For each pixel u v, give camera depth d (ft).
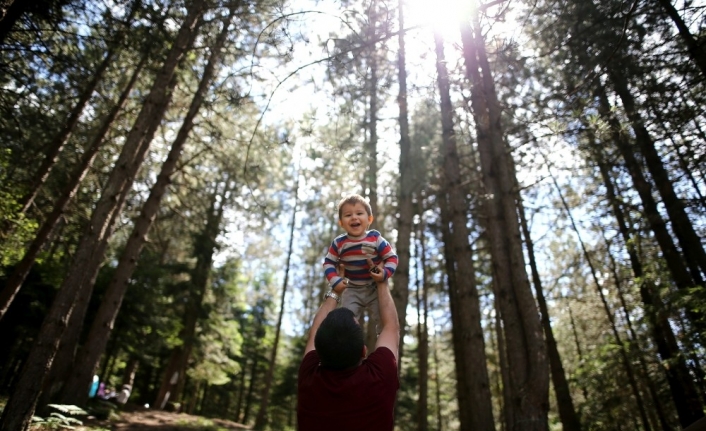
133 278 59.21
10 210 31.76
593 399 50.42
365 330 41.81
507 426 51.52
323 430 5.84
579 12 20.01
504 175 22.29
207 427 50.93
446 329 79.41
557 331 76.48
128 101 44.88
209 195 49.34
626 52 22.41
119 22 27.07
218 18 30.22
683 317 30.19
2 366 55.26
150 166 49.03
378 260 8.28
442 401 107.24
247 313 125.59
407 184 35.68
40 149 36.24
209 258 65.05
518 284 20.27
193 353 72.08
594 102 21.12
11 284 33.35
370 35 16.84
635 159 34.09
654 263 33.88
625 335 56.18
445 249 55.52
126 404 58.44
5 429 19.80
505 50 18.70
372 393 5.97
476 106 22.65
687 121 23.00
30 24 24.09
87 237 25.27
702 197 29.84
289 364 109.91
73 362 37.76
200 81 40.14
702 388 31.83
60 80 30.99
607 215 40.83
